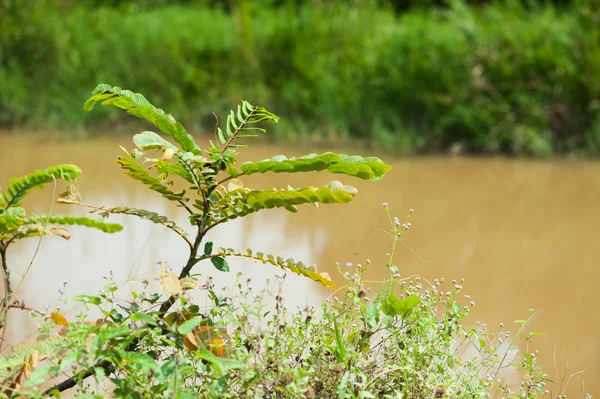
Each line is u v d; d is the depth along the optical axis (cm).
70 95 981
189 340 223
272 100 940
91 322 230
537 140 857
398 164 809
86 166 746
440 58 911
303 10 1057
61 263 447
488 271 466
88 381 287
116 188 653
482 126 874
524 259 493
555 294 429
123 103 228
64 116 963
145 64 988
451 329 254
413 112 909
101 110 949
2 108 976
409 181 726
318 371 229
